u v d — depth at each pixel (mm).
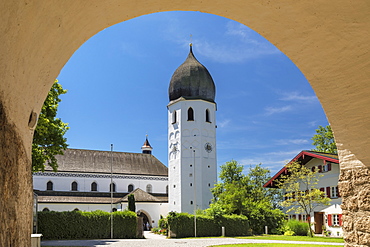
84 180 62781
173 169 60062
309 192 32625
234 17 5117
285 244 23141
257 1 4598
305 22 4695
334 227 33406
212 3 4770
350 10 4230
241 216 39844
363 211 5008
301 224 36656
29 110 3547
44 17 3150
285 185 36031
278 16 4781
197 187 57688
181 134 60000
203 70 64312
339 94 5203
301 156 35906
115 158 68750
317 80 5367
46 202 54562
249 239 30047
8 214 2834
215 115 63531
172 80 64562
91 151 68000
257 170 54562
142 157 72188
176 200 58406
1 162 2693
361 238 5012
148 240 30938
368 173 4965
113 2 4086
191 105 61219
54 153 26500
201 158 59031
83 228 33812
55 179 60625
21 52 3010
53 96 25297
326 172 34719
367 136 4977
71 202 56219
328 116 5484
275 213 42031
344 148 5359
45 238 32281
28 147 3561
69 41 4016
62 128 27109
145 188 67312
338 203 33250
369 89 4840
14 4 2598
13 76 2941
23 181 3311
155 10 4746
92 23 4246
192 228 36812
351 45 4645
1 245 2652
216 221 38219
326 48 4891
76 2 3520
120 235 35250
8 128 2867
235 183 50094
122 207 55875
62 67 4258
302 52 5188
